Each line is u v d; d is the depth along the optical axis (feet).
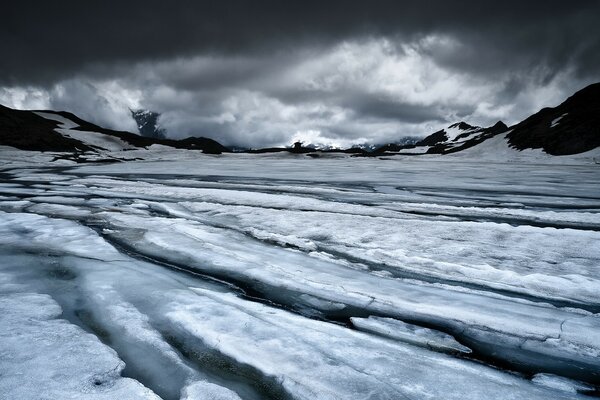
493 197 59.16
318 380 12.25
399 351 14.33
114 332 15.06
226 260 24.89
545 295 19.74
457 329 16.40
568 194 63.05
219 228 34.37
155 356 13.48
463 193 65.00
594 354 14.35
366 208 46.19
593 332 15.78
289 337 14.97
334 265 24.50
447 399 11.50
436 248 28.22
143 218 37.81
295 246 29.04
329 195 60.80
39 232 30.89
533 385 12.59
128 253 26.50
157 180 85.87
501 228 34.22
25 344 13.37
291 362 13.23
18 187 66.59
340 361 13.42
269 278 21.98
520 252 27.09
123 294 18.81
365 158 265.95
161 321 16.12
